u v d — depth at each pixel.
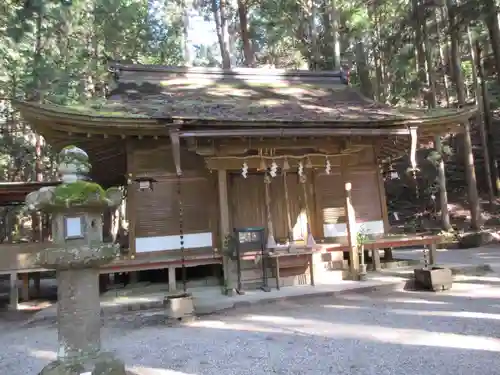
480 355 4.67
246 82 13.47
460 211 23.42
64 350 3.88
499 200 23.28
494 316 6.41
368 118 10.09
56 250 3.76
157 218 10.31
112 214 18.03
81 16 17.23
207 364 4.89
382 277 10.25
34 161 21.25
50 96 13.26
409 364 4.53
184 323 7.16
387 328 6.11
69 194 3.88
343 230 11.70
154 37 22.41
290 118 9.55
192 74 13.02
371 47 25.75
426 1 19.72
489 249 15.99
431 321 6.34
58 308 3.98
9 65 16.88
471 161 19.02
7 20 15.02
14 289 9.97
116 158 11.67
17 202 11.62
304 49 20.36
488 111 25.08
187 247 10.39
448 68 27.27
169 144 10.57
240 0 20.86
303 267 10.09
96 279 4.09
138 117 8.81
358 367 4.54
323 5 20.52
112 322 7.58
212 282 10.38
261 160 9.94
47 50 15.74
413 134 10.06
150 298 9.08
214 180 10.73
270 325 6.73
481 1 17.92
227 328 6.67
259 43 26.59
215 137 9.03
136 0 20.16
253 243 9.52
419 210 25.11
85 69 17.14
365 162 12.32
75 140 9.95
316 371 4.49
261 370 4.60
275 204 11.25
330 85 14.29
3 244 9.96
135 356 5.33
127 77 12.18
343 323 6.58
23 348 6.25
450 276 8.91
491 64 28.08
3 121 20.94
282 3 19.31
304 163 10.38
